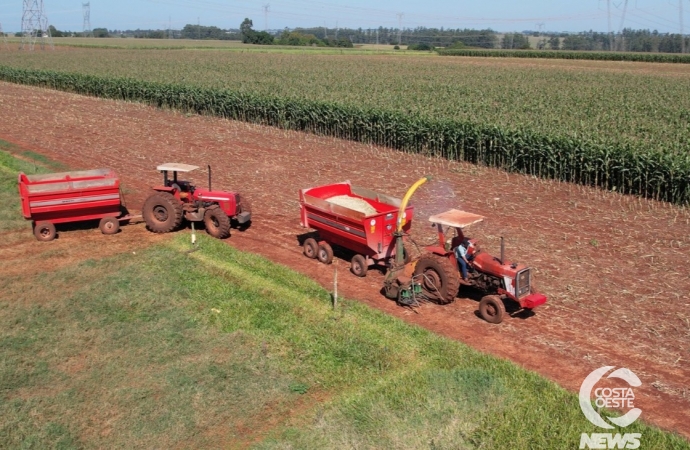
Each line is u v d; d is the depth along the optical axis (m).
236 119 36.03
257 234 16.56
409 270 12.59
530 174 23.78
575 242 15.94
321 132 31.86
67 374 9.71
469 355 10.21
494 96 40.25
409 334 10.95
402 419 8.61
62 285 12.98
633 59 88.94
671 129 27.72
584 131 25.78
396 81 50.84
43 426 8.48
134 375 9.68
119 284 12.95
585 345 10.76
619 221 17.86
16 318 11.45
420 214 18.30
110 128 32.34
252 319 11.43
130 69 58.81
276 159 25.72
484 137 24.86
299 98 33.81
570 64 81.56
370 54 106.25
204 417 8.70
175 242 15.61
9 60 73.31
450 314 12.02
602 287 13.15
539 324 11.55
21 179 15.29
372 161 25.70
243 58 83.62
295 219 17.84
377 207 14.75
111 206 16.45
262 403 9.02
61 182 15.56
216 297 12.35
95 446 8.13
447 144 26.44
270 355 10.26
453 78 55.50
